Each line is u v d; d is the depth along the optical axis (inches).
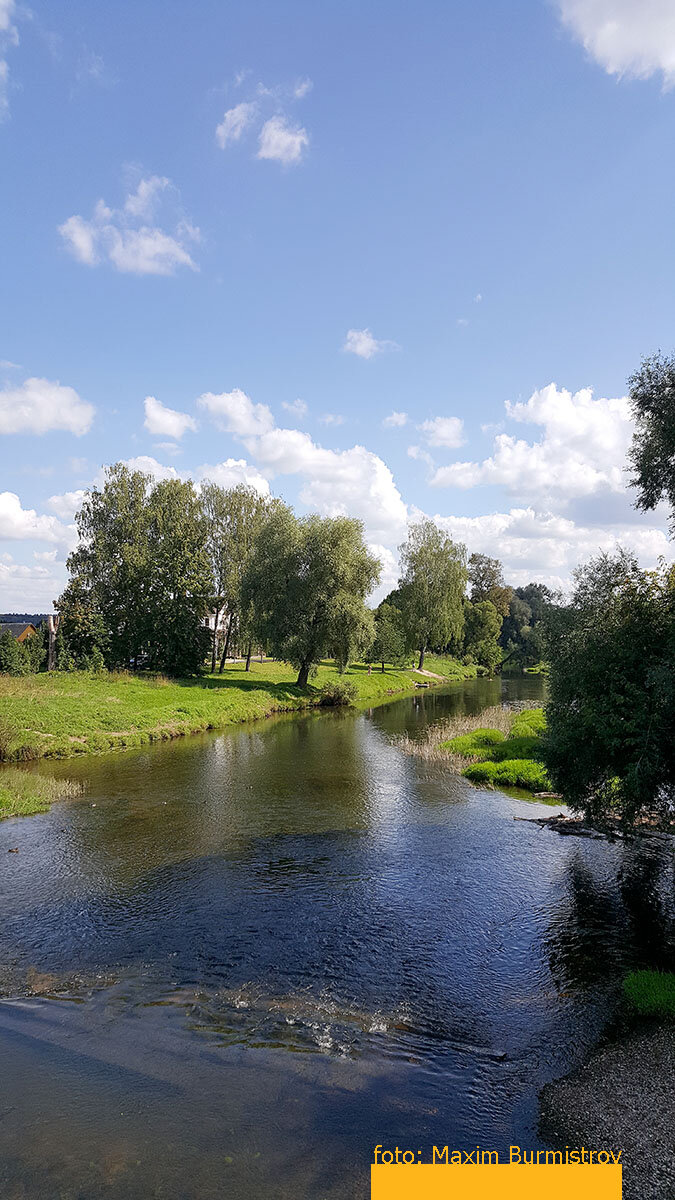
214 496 2202.3
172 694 1552.7
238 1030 332.8
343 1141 256.1
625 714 478.9
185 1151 249.6
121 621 2038.6
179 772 932.0
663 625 491.5
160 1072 298.5
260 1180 235.5
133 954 413.7
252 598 1883.6
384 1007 357.4
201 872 555.8
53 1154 247.6
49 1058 307.7
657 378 524.1
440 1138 258.8
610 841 642.2
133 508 2116.1
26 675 1523.1
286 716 1643.7
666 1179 237.1
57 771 922.7
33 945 423.8
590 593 528.1
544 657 568.7
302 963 405.1
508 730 1346.0
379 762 1031.0
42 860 577.0
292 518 1905.8
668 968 400.5
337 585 1841.8
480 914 480.4
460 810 764.0
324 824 697.6
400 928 455.5
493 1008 357.7
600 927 459.5
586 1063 308.3
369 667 2871.6
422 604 2950.3
